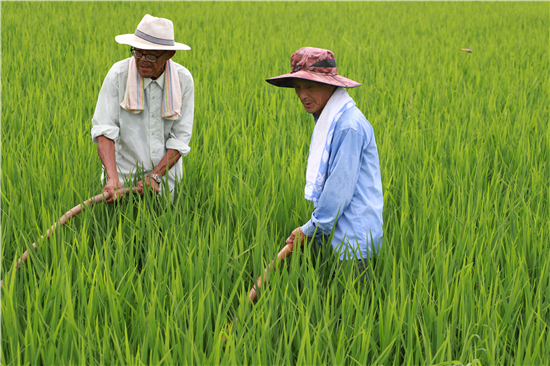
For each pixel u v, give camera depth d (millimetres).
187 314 2432
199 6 16000
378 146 4676
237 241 3096
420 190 3734
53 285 2479
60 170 3877
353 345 2262
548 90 6926
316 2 19312
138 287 2426
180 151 3465
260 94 6520
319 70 2482
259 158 4328
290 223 3357
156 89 3334
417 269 2869
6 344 2273
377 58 8961
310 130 5336
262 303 2479
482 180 4121
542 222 3309
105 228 3354
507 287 2662
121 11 13695
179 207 3412
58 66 7559
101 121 3297
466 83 7609
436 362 2271
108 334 2256
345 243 2734
